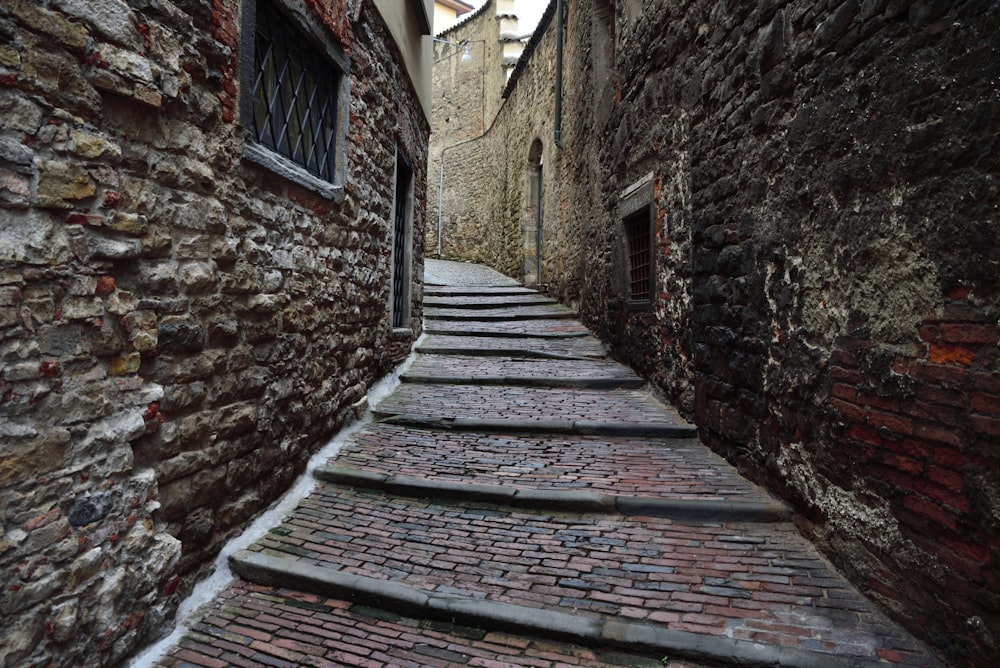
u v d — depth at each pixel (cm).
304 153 400
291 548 317
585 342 757
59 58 199
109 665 222
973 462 204
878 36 246
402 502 373
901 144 233
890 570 249
